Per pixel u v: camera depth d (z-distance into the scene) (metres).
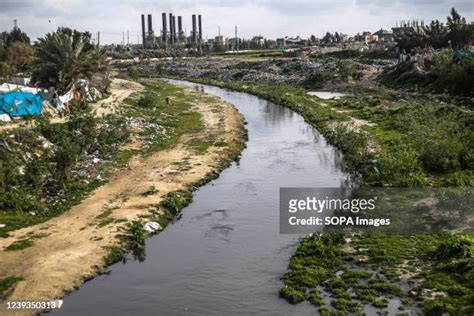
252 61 146.50
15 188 34.31
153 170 42.62
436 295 21.77
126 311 22.09
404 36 124.94
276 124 67.44
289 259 26.61
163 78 143.38
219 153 48.84
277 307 22.00
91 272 25.38
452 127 46.47
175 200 34.97
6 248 27.48
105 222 31.05
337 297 22.36
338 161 46.41
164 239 29.80
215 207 35.00
